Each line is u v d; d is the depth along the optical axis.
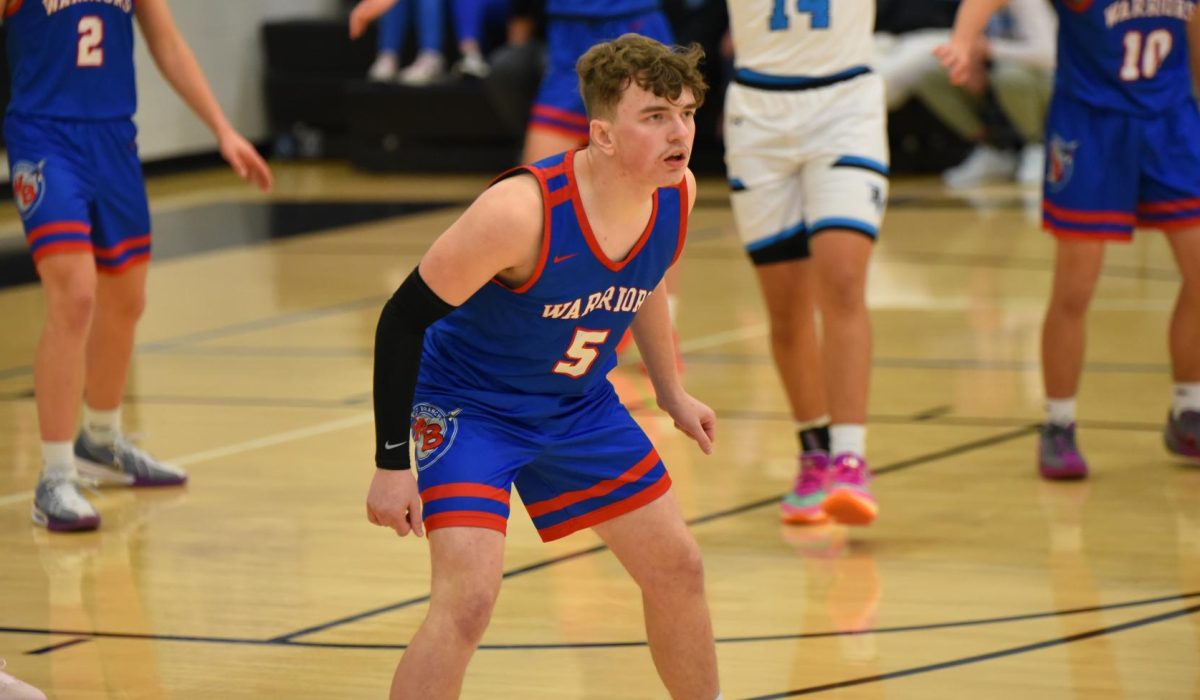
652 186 6.20
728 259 22.28
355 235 25.56
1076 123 11.30
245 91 36.53
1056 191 11.45
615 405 6.91
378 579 9.80
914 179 30.50
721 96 30.64
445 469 6.45
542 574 9.79
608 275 6.40
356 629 8.90
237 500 11.64
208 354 17.00
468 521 6.33
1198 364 11.70
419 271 6.20
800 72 10.56
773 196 10.70
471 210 6.20
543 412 6.66
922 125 30.69
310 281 21.45
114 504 11.65
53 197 10.66
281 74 36.72
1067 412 11.75
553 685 7.96
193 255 23.97
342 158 36.94
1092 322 17.31
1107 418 13.35
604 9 15.38
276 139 37.00
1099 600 9.09
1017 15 27.61
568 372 6.67
